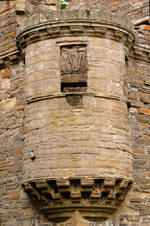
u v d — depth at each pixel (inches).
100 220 709.9
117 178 686.5
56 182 674.8
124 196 721.6
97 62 716.0
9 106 822.5
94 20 709.3
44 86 716.0
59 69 718.5
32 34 730.8
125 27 732.0
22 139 747.4
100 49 719.7
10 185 792.3
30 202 756.0
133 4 863.7
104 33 722.2
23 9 810.8
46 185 682.2
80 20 707.4
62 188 676.7
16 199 776.9
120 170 693.9
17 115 805.9
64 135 687.7
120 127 711.7
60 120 694.5
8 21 834.8
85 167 674.8
